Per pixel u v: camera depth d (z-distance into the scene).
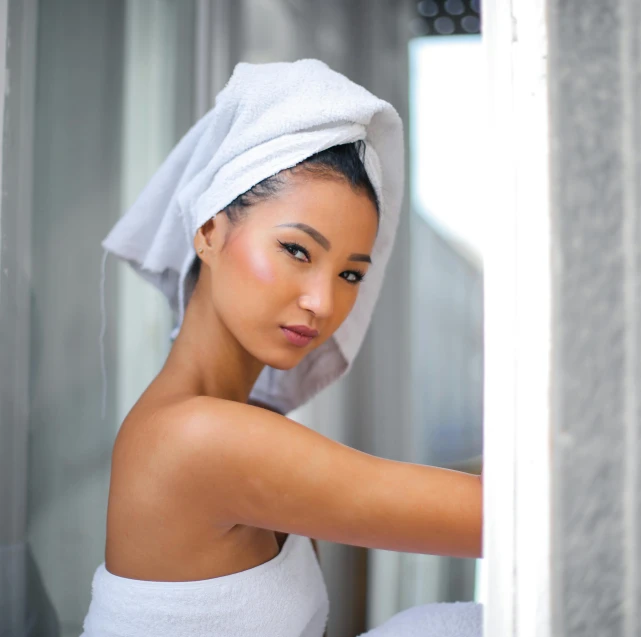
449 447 1.99
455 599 1.73
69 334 0.97
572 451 0.38
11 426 0.84
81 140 1.01
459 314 2.02
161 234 0.71
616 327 0.38
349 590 1.68
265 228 0.58
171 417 0.56
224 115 0.62
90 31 1.05
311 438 0.52
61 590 0.92
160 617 0.56
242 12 1.51
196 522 0.55
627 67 0.39
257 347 0.59
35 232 0.89
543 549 0.38
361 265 0.61
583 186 0.39
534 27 0.40
